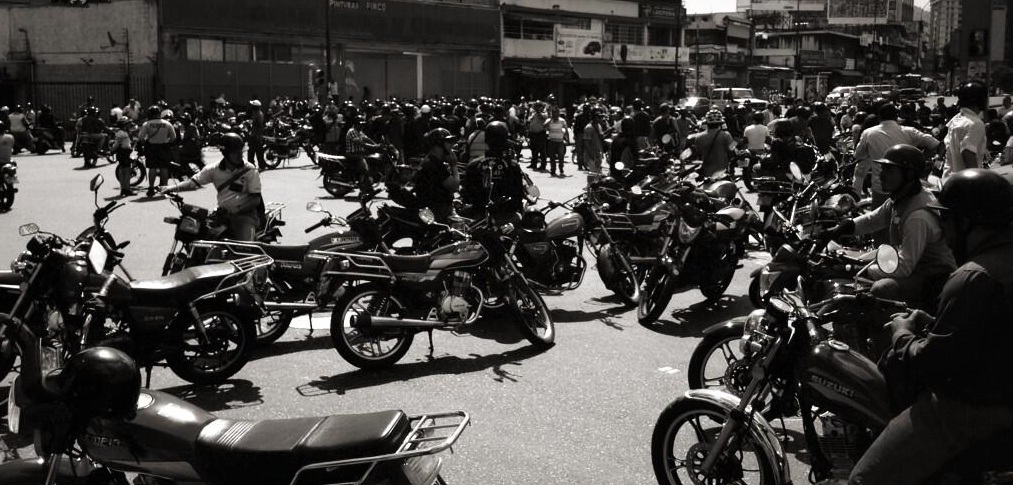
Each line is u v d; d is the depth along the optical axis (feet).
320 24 145.48
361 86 154.51
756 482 15.79
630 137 50.29
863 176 32.12
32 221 46.16
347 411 19.29
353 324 21.86
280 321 24.61
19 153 97.14
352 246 26.35
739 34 285.43
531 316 24.53
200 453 10.47
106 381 9.80
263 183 67.82
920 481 10.72
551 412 19.15
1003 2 74.49
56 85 133.69
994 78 108.78
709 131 40.19
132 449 10.81
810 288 20.17
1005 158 36.47
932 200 18.53
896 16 414.82
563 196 58.85
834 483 12.81
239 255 25.30
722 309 28.96
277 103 119.24
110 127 96.12
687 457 14.20
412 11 158.20
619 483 15.57
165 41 130.52
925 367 10.25
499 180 28.76
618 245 30.71
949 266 18.53
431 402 19.85
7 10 137.80
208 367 20.83
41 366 13.92
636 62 205.16
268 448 10.10
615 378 21.56
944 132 65.10
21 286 17.69
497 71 176.65
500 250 23.43
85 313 18.61
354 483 9.79
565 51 187.93
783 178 43.34
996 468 10.37
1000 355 10.06
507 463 16.40
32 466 10.91
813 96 228.22
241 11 135.85
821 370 13.05
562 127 74.74
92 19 134.00
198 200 56.95
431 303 22.54
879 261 13.52
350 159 59.06
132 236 41.57
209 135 103.96
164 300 19.63
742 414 13.43
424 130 64.28
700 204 27.53
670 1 214.07
